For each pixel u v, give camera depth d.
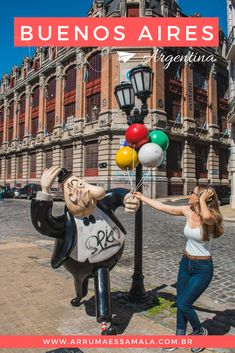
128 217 16.23
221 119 35.78
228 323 3.97
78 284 3.98
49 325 3.77
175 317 4.06
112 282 5.57
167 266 6.71
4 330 3.64
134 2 28.12
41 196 3.40
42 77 38.22
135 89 4.71
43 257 7.38
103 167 27.55
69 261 3.54
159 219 15.67
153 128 26.78
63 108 34.72
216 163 33.69
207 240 3.21
